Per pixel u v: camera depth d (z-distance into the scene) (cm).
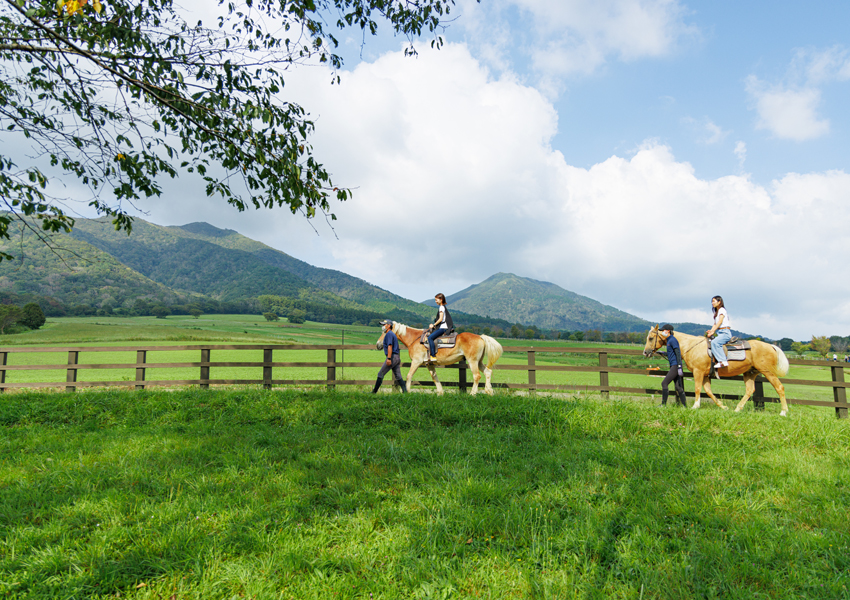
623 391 983
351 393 888
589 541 312
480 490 398
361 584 262
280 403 805
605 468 485
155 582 266
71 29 504
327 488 419
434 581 263
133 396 859
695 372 926
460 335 1060
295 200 623
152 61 528
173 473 450
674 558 296
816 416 770
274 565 278
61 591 251
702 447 563
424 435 637
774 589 266
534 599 251
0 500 379
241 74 572
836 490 412
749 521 346
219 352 3222
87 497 387
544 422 700
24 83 613
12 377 1838
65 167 604
